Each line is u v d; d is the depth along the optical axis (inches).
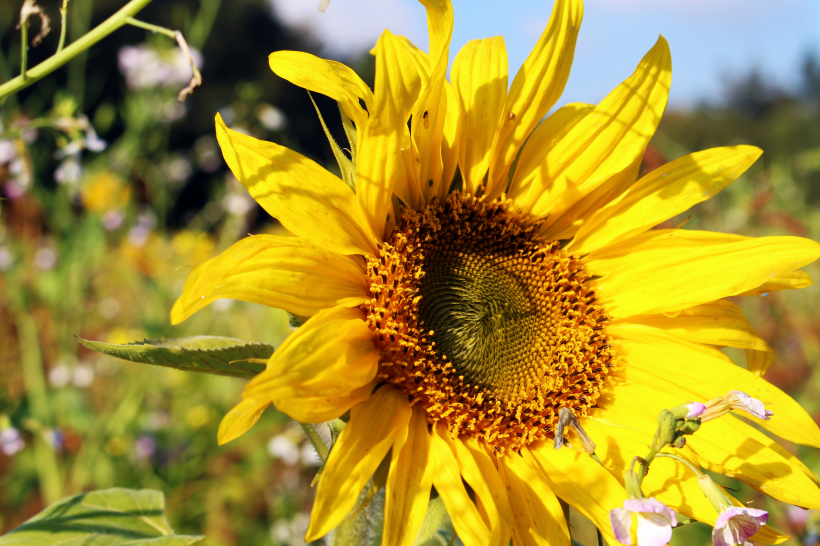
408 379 15.4
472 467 14.7
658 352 16.4
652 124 16.4
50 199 28.6
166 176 42.0
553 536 14.8
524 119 16.4
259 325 37.4
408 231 16.0
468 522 14.0
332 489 13.9
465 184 16.6
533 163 16.8
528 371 16.3
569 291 16.7
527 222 16.8
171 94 32.1
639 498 13.7
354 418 14.5
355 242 15.3
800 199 40.4
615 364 16.5
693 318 16.5
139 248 36.6
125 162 32.2
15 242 28.5
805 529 19.4
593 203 16.9
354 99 14.8
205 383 31.8
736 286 15.7
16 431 21.5
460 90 16.3
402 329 15.5
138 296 37.1
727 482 22.5
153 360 14.7
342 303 14.9
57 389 26.9
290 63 14.9
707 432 15.7
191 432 29.7
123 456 27.5
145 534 15.9
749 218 34.9
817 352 28.8
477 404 15.8
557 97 16.3
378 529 16.8
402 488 14.4
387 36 14.7
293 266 14.6
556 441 14.8
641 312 16.4
